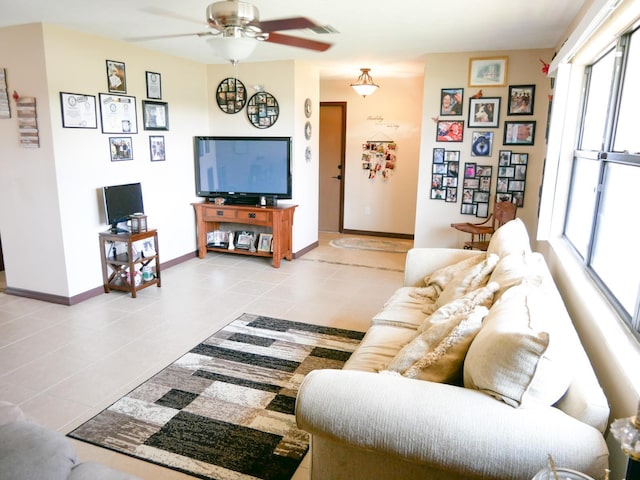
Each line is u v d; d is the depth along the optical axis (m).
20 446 1.25
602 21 2.24
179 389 2.66
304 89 5.36
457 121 4.72
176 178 5.18
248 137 5.27
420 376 1.69
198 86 5.38
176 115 5.07
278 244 5.15
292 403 2.53
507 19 3.37
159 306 3.97
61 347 3.18
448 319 1.88
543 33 3.77
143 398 2.57
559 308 1.75
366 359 2.11
